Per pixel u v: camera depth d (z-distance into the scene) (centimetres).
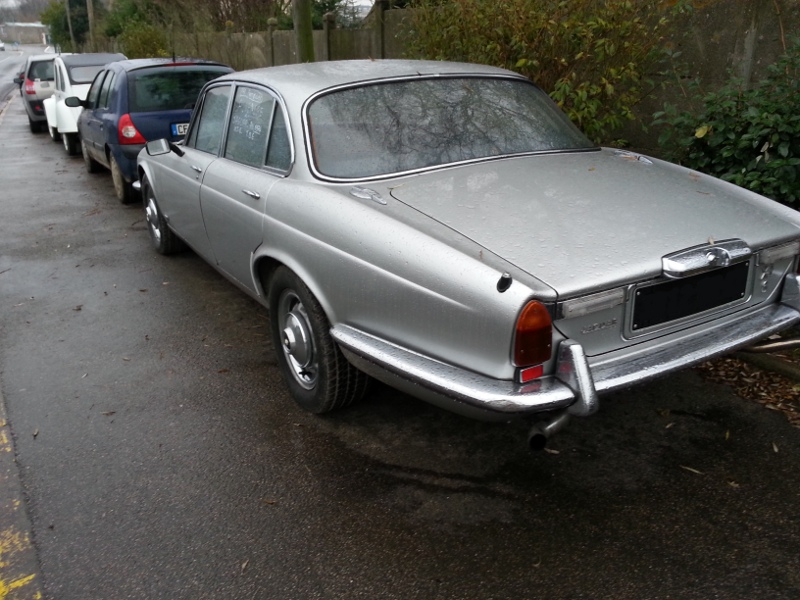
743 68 596
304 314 370
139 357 468
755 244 297
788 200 471
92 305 563
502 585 264
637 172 366
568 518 297
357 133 371
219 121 483
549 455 341
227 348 478
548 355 257
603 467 330
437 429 368
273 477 334
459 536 290
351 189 341
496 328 257
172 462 349
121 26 2797
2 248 729
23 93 1739
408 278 286
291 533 296
